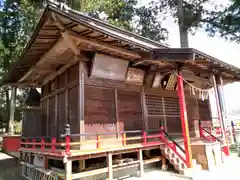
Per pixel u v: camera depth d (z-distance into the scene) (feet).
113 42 18.81
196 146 24.34
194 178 20.02
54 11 13.09
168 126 28.68
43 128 30.12
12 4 53.88
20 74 28.71
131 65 24.48
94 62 20.79
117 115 22.95
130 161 21.31
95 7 61.82
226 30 61.93
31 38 17.40
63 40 16.98
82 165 19.90
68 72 23.24
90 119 20.66
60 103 24.86
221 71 29.81
